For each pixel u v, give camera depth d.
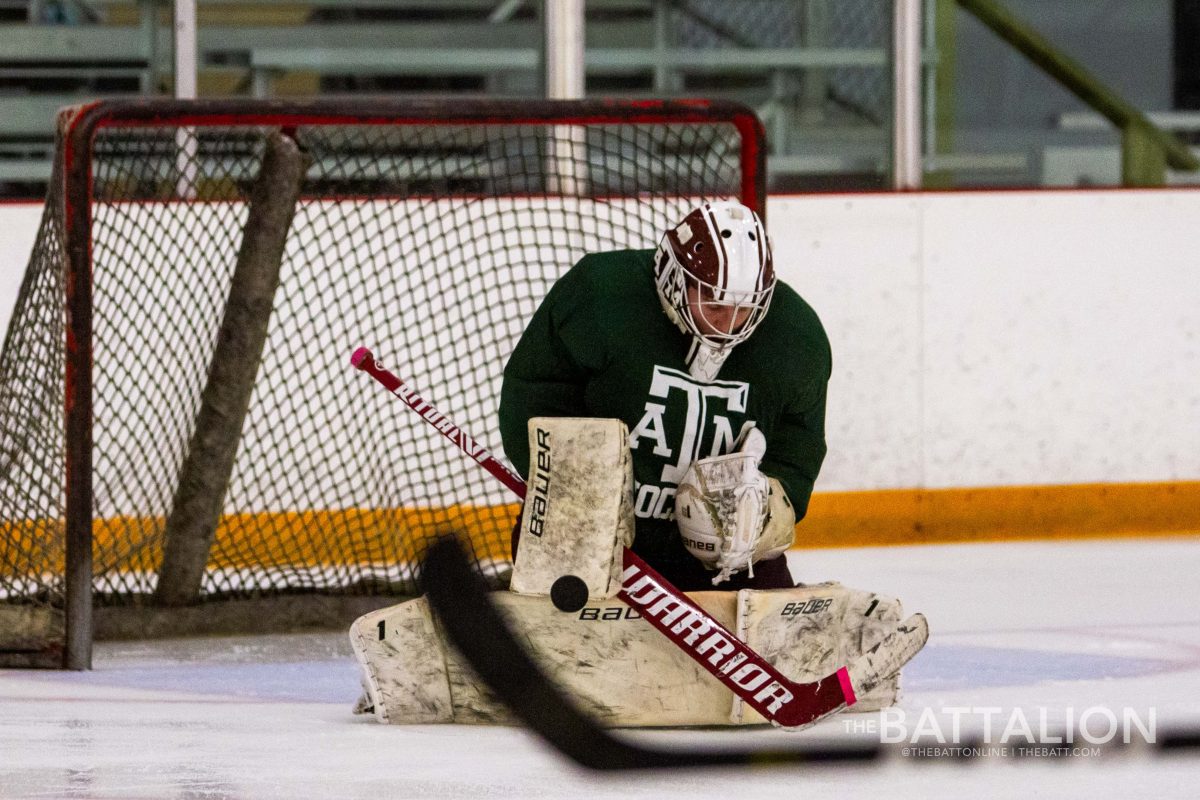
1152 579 15.24
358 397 15.80
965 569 15.88
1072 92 19.00
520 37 18.30
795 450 9.16
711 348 8.67
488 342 16.27
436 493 15.88
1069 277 18.02
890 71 18.41
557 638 8.55
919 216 17.75
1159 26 19.05
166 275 15.06
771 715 8.18
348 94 18.06
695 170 18.03
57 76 17.55
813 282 17.62
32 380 11.84
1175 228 18.17
